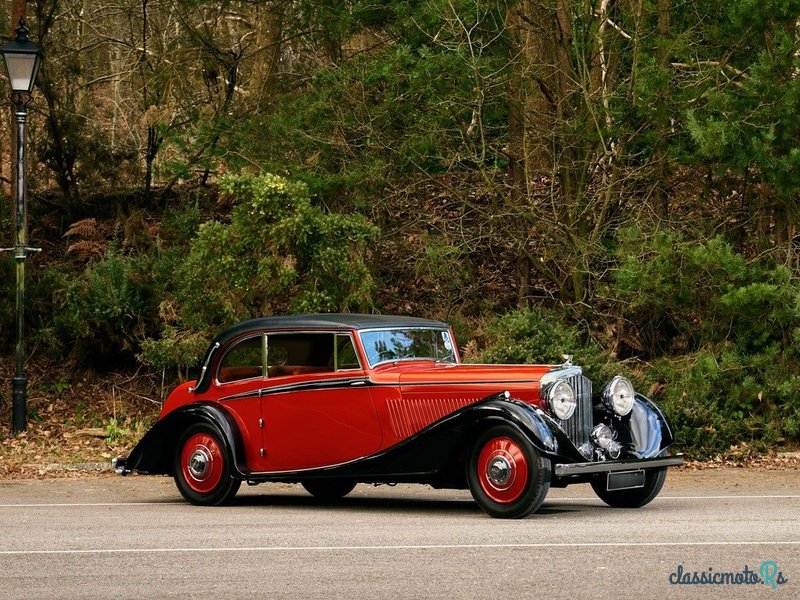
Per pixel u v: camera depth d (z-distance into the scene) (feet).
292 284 66.03
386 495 49.37
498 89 70.59
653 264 63.62
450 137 70.49
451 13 67.97
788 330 63.62
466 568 27.37
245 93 85.51
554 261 73.51
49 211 92.89
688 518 37.17
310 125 70.90
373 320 42.52
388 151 71.36
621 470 38.60
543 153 75.51
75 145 89.25
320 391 41.78
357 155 72.18
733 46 66.28
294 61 81.87
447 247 71.15
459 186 75.56
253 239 65.57
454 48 68.18
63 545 31.96
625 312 72.02
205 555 29.86
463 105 68.95
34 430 69.10
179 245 85.30
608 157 71.61
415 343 43.09
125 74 92.48
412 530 34.40
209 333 68.08
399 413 40.22
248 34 87.30
